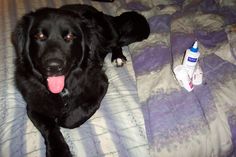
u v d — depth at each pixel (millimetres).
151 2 1273
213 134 718
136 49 989
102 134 731
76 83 772
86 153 695
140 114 779
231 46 907
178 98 784
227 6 1151
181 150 699
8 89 847
